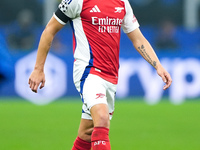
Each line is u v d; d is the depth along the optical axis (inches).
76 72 716.0
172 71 1759.4
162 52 1766.7
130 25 750.5
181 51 1855.3
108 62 713.6
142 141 1056.8
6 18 2151.8
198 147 992.2
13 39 1939.0
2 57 741.3
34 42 1962.4
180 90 1763.0
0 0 2149.4
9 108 1593.3
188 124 1302.9
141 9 2220.7
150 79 1758.1
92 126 727.1
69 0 701.9
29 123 1306.6
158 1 2219.5
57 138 1088.2
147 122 1333.7
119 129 1216.8
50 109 1579.7
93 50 707.4
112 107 741.9
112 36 713.6
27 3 2158.0
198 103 1731.1
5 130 1195.3
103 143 657.6
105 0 710.5
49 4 2020.2
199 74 1755.7
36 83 714.8
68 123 1306.6
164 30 1990.7
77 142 745.6
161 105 1688.0
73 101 1740.9
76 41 716.0
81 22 708.7
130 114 1477.6
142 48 753.6
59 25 714.2
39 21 2154.3
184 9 2204.7
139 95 1763.0
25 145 1003.3
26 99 1739.7
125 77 1756.9
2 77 743.1
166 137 1107.3
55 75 1731.1
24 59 1724.9
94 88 689.6
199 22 2226.9
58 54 1731.1
